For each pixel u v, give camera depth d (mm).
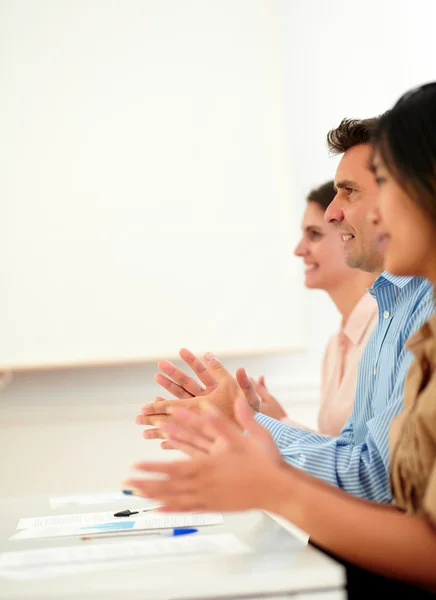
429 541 932
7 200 2967
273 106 3059
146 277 2986
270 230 3035
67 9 3033
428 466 1013
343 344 2369
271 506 904
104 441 3029
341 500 939
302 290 3105
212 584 836
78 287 2963
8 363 2912
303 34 3250
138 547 1065
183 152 3027
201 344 2990
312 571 853
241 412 1010
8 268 2943
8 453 2984
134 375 3059
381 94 3275
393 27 3303
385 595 1074
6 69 3000
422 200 1007
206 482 880
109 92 3027
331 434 2215
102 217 2992
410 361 1334
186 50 3049
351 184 1687
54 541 1163
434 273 1054
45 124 3000
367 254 1685
